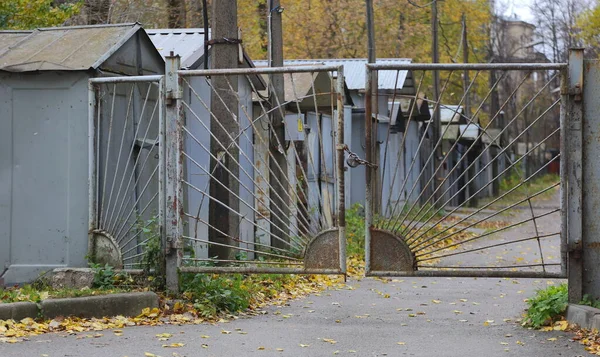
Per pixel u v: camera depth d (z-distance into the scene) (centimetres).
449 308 1337
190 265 1295
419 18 5572
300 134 2275
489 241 2883
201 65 1812
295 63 3400
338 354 929
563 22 7144
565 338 1021
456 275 1161
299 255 1230
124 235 1319
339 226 1188
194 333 1038
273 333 1055
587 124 1126
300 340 1010
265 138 1997
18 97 1361
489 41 7344
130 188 1427
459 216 4116
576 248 1123
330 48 5078
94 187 1324
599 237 1123
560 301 1123
